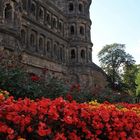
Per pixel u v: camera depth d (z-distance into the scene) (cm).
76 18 8038
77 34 7994
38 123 883
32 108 890
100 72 9194
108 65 11219
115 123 1103
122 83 10850
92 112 1079
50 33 7106
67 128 968
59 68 7312
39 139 874
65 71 7644
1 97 959
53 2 7669
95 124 1038
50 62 6888
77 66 7812
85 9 8219
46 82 1927
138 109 1767
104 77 9806
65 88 2062
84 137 1021
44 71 2316
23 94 1612
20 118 845
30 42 6312
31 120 878
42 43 6769
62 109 982
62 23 7919
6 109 864
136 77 11150
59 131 937
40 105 947
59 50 7550
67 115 963
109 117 1117
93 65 8400
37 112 908
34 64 6156
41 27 6706
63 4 8106
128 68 11575
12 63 1800
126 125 1141
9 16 4256
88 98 2664
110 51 11294
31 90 1656
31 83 1712
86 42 8031
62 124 948
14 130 846
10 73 1605
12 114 841
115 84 10812
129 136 1156
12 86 1578
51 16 7325
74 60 7869
